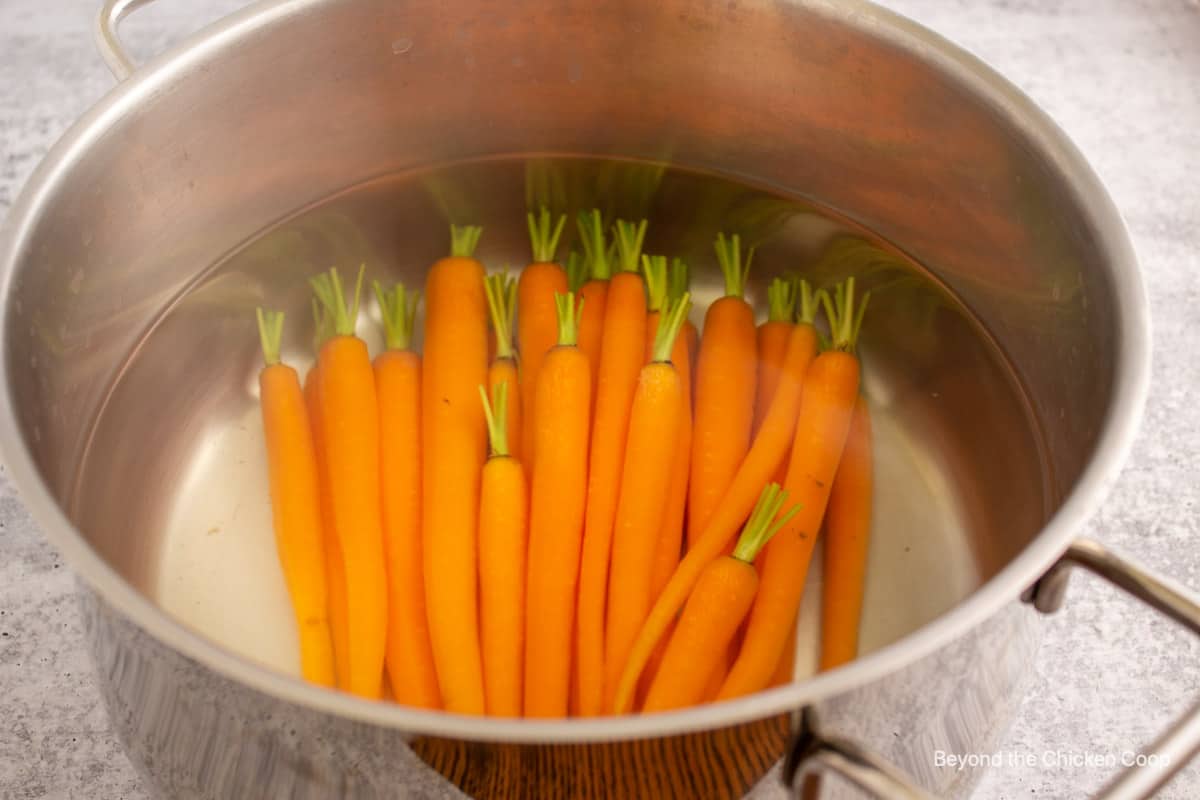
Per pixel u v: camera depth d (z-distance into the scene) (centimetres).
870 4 51
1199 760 52
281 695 35
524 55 55
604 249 57
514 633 47
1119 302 44
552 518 48
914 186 55
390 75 54
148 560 50
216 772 40
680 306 50
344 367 52
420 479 51
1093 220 46
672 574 49
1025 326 52
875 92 53
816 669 48
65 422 48
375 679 47
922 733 40
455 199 59
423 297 58
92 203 48
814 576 50
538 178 59
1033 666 45
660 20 53
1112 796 36
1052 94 72
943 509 52
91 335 50
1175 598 39
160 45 75
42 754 52
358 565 49
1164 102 72
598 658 47
